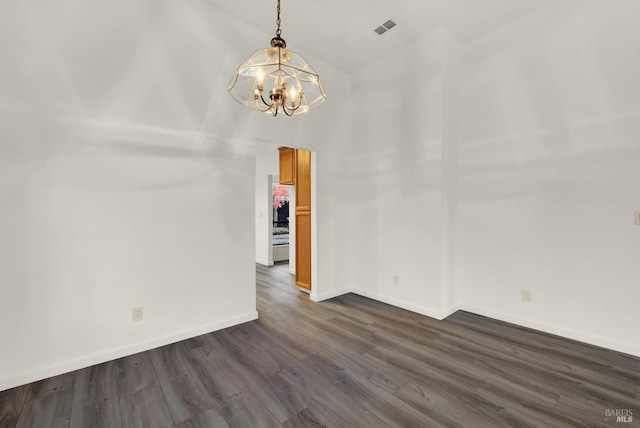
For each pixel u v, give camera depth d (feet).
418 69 10.52
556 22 8.59
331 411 5.53
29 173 6.34
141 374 6.73
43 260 6.52
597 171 7.97
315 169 11.96
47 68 6.51
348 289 13.24
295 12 9.20
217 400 5.84
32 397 5.89
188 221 8.55
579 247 8.30
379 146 11.95
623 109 7.57
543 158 8.89
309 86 11.51
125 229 7.54
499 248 9.89
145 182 7.82
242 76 9.53
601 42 7.86
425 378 6.59
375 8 8.96
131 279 7.64
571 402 5.75
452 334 8.88
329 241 12.46
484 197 10.23
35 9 6.39
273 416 5.40
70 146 6.79
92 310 7.12
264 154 20.29
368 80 12.34
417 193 10.64
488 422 5.22
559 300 8.68
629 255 7.55
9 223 6.15
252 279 9.97
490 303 10.16
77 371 6.83
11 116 6.15
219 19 9.11
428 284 10.41
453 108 10.51
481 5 8.77
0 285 6.08
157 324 8.07
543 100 8.87
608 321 7.88
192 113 8.59
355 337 8.71
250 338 8.64
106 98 7.23
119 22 7.40
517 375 6.68
